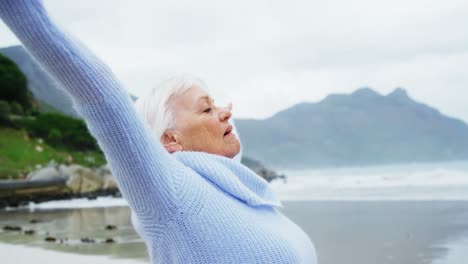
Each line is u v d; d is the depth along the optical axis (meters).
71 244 11.06
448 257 7.87
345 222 12.35
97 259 8.88
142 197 1.74
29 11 1.48
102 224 15.66
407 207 14.66
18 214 23.70
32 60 1.65
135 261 8.43
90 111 1.61
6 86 67.19
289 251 1.95
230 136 2.27
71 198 35.44
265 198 2.19
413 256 8.10
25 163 52.38
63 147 58.78
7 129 58.81
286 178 45.31
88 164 55.12
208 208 1.84
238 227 1.88
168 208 1.78
